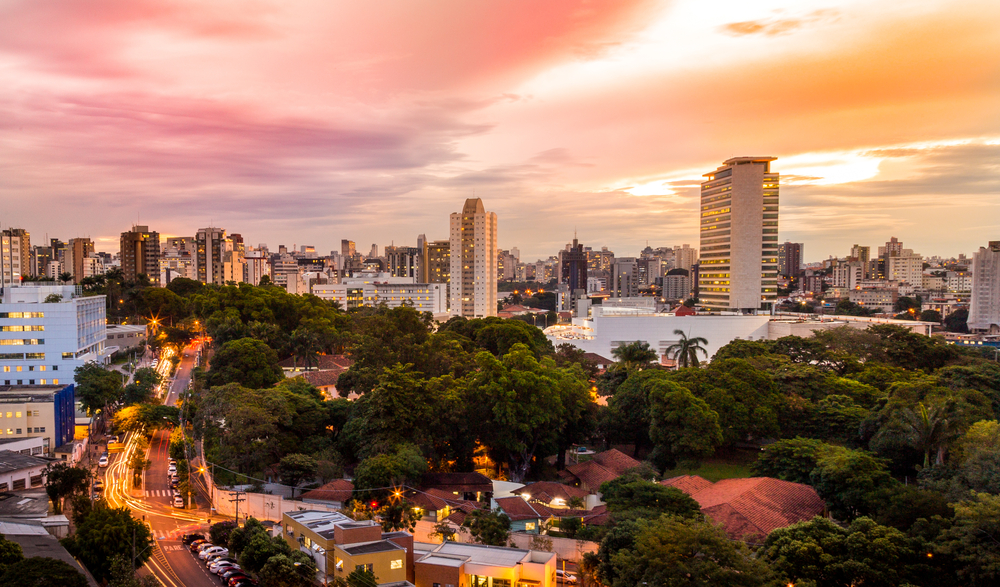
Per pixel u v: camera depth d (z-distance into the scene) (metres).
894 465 94.88
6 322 145.62
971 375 118.31
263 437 101.56
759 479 84.75
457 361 138.25
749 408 110.25
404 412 98.44
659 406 106.56
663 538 57.81
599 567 65.12
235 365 132.75
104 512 70.12
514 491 93.94
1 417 114.25
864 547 59.34
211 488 96.56
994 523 58.12
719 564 56.22
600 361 196.00
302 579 64.25
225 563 68.38
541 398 105.81
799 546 61.00
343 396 130.88
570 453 121.31
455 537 78.69
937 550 59.03
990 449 77.06
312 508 84.50
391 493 86.44
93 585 58.97
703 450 101.56
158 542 78.50
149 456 118.19
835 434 106.75
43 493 92.25
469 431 107.75
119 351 190.00
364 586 59.50
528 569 63.16
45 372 147.62
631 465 103.12
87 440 125.06
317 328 176.12
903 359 161.12
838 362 149.62
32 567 52.34
